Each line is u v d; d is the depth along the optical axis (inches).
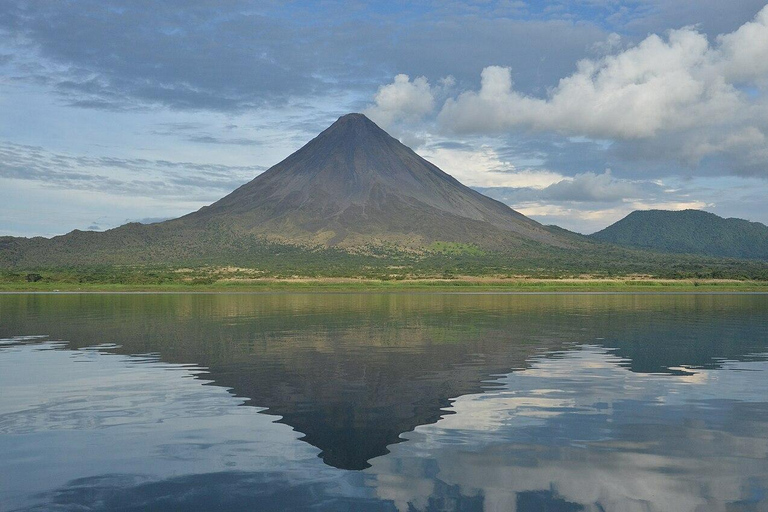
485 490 610.2
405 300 4549.7
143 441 770.2
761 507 572.7
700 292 6417.3
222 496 596.7
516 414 906.1
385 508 568.4
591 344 1770.4
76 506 572.4
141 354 1549.0
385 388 1099.9
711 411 924.6
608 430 820.0
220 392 1064.8
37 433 804.0
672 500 587.2
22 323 2465.6
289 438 783.7
